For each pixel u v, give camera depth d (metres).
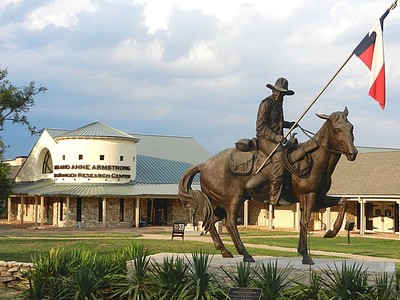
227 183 13.11
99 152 55.97
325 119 12.00
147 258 13.55
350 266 11.67
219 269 12.30
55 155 58.16
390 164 47.78
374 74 12.24
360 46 12.43
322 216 51.19
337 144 11.73
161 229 51.78
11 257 22.17
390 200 42.72
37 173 63.56
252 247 30.12
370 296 10.34
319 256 25.22
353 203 50.31
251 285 11.04
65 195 53.03
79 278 11.75
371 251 28.91
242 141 13.00
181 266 11.57
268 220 58.09
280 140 12.55
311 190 12.16
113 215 56.34
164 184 59.03
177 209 60.22
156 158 65.06
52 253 14.25
